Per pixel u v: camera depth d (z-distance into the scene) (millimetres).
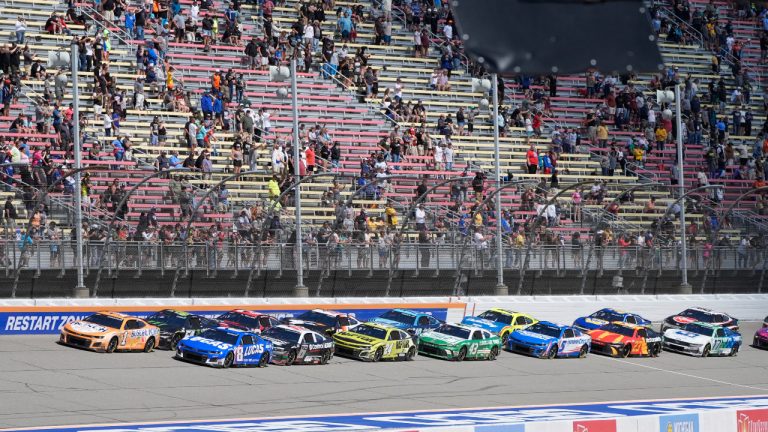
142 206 77750
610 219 100125
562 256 93625
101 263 74375
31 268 71812
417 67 124938
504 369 76875
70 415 52469
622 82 132875
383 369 73125
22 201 71812
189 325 73312
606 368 81375
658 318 98750
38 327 72312
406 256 85500
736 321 97438
